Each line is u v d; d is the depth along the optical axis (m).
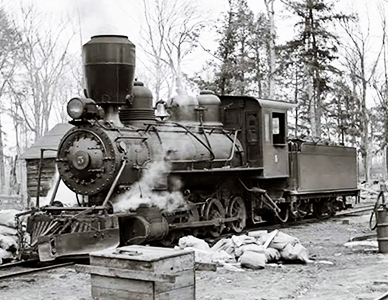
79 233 11.44
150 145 13.45
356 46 39.75
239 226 16.86
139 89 13.91
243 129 17.33
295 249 11.64
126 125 13.55
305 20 33.12
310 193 19.53
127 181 12.72
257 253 11.22
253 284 9.62
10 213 13.95
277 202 18.16
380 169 70.31
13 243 12.80
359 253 12.88
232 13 34.97
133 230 12.69
